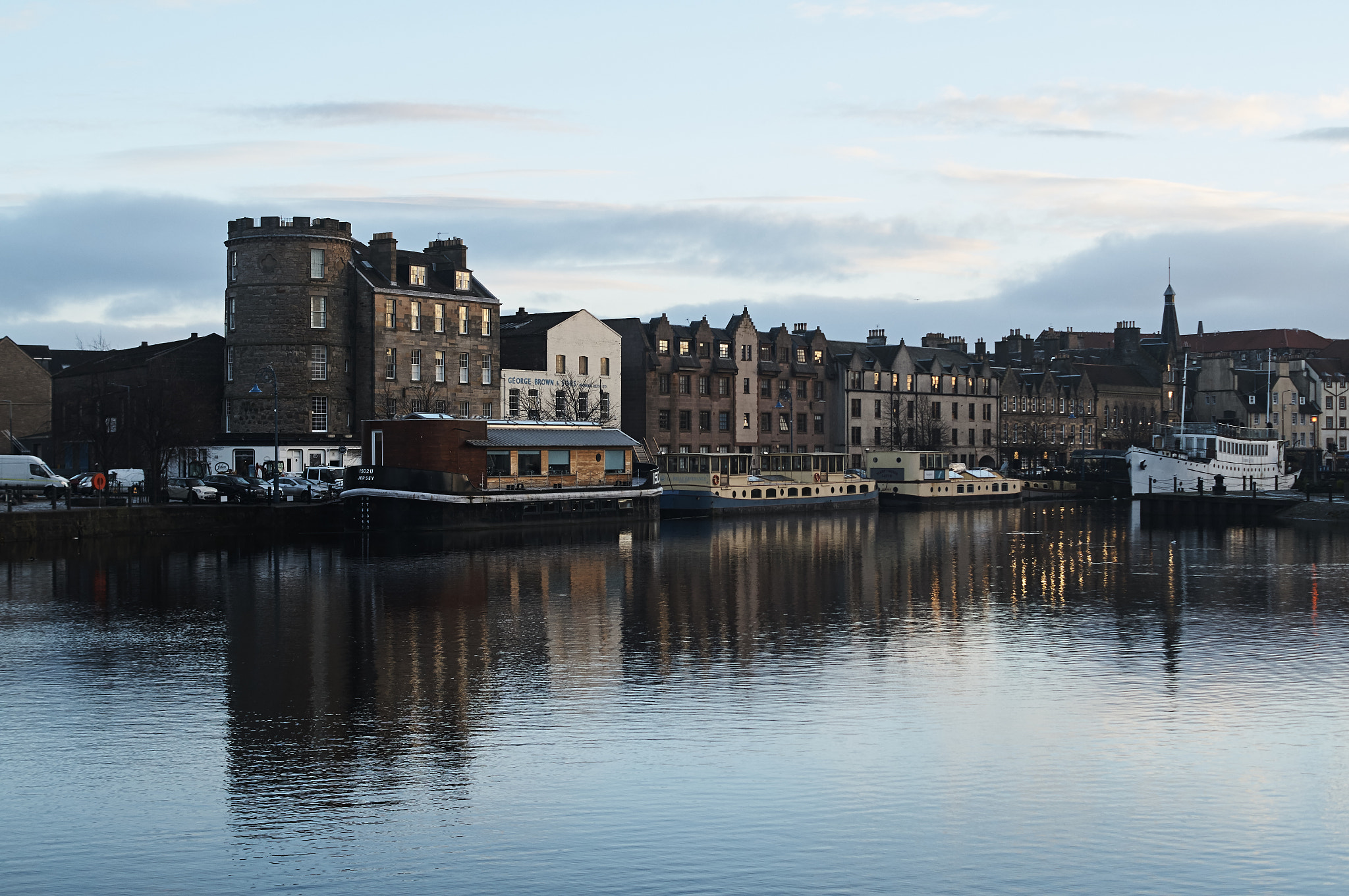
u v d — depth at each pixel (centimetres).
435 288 10906
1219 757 2641
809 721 2922
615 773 2530
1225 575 5881
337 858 2103
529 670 3484
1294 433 19938
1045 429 17112
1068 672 3491
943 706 3069
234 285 10200
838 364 14712
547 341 11650
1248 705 3089
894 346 15512
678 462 10238
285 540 7188
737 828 2234
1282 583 5550
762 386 13850
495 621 4331
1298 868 2066
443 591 5103
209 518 7188
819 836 2195
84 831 2223
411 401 10569
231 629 4131
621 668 3519
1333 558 6731
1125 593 5216
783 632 4141
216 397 10925
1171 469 11412
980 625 4316
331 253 10288
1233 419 16938
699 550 7088
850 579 5681
